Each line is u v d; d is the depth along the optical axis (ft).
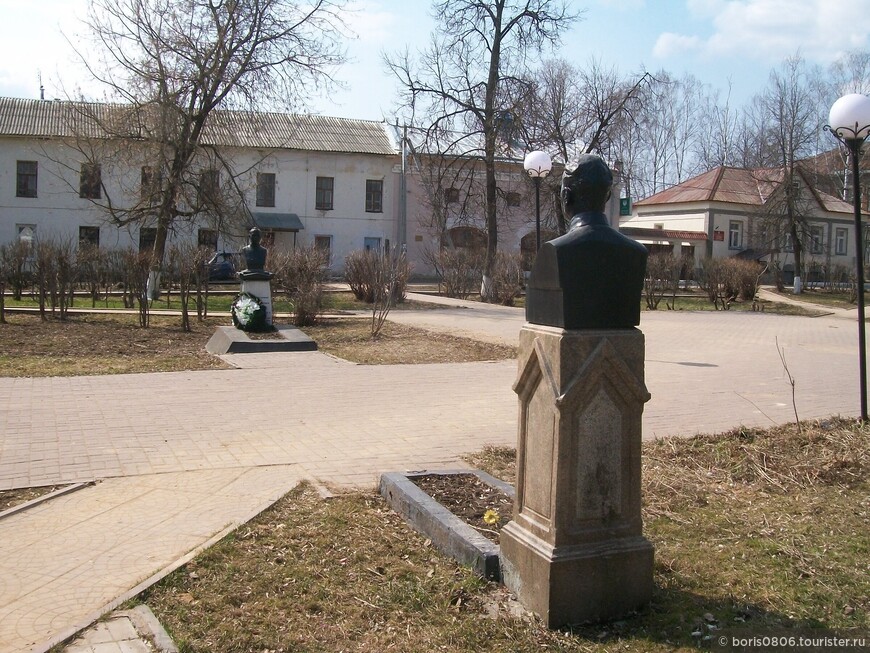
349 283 84.02
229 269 112.78
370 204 152.46
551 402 11.38
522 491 12.23
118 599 11.57
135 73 78.28
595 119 108.78
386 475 17.34
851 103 25.05
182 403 28.22
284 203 147.74
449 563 13.32
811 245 169.68
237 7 79.00
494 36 95.76
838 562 13.65
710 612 11.64
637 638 10.85
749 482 18.65
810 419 26.58
